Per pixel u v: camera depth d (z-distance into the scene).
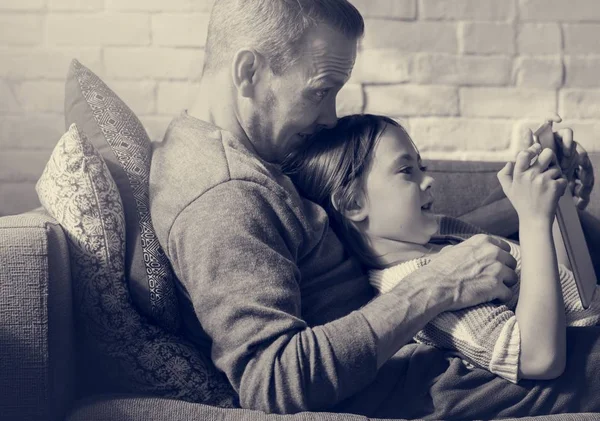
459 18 2.37
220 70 1.24
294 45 1.19
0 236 1.03
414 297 1.10
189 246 1.09
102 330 1.13
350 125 1.30
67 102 1.34
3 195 2.33
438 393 1.11
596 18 2.38
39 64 2.32
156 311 1.14
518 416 1.10
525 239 1.14
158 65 2.34
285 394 1.02
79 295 1.13
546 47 2.38
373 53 2.37
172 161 1.20
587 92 2.39
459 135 2.39
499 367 1.09
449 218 1.54
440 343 1.16
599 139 2.38
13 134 2.32
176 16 2.33
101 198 1.14
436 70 2.37
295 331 1.05
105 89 1.35
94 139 1.27
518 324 1.09
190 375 1.11
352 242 1.30
